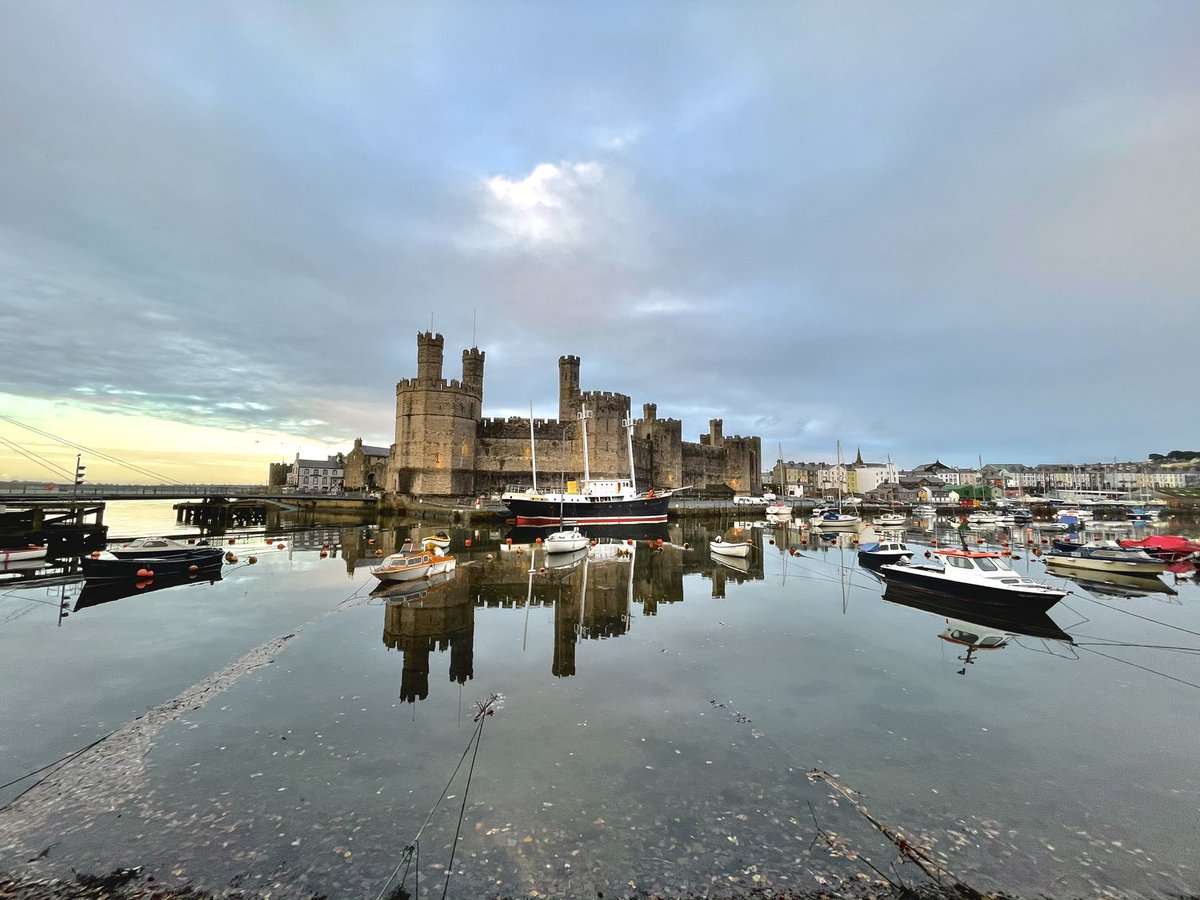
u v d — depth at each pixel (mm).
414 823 7750
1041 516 106125
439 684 13031
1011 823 7891
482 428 81750
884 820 7949
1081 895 6566
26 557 30344
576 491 67250
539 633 17625
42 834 7508
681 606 21766
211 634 17125
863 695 12531
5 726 10672
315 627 18062
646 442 97312
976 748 10062
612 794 8492
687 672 13992
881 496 168750
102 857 7074
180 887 6570
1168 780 9023
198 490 60719
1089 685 13211
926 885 6719
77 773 8977
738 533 47938
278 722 10875
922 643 16625
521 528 58250
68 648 15594
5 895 6406
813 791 8656
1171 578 28719
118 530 56219
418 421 75500
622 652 15672
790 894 6562
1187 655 15539
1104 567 29891
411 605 21516
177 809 8039
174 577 27141
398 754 9641
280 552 38250
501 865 6941
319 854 7113
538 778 8922
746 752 9844
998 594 21188
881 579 27938
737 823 7836
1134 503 123688
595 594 24125
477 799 8320
